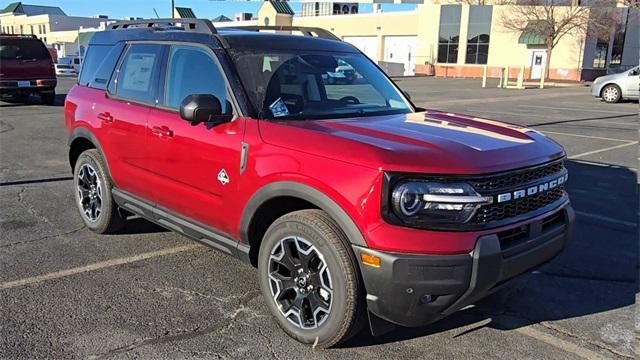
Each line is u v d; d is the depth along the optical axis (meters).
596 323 3.78
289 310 3.45
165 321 3.65
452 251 2.83
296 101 3.88
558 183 3.50
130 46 4.92
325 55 4.43
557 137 11.73
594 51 42.91
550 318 3.85
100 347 3.31
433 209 2.88
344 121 3.69
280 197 3.38
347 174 3.00
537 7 39.56
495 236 2.95
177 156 4.06
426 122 3.80
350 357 3.27
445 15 48.25
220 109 3.67
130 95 4.73
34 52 16.55
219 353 3.28
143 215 4.68
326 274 3.18
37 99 18.92
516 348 3.44
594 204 6.67
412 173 2.87
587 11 38.34
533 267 3.28
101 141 4.98
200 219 4.01
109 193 5.05
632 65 42.34
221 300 3.97
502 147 3.25
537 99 22.61
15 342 3.34
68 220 5.77
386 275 2.86
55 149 9.79
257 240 3.71
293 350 3.33
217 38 4.07
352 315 3.09
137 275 4.39
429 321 3.02
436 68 49.38
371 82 4.53
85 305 3.85
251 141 3.50
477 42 46.78
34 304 3.84
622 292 4.26
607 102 21.03
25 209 6.14
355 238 2.97
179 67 4.25
